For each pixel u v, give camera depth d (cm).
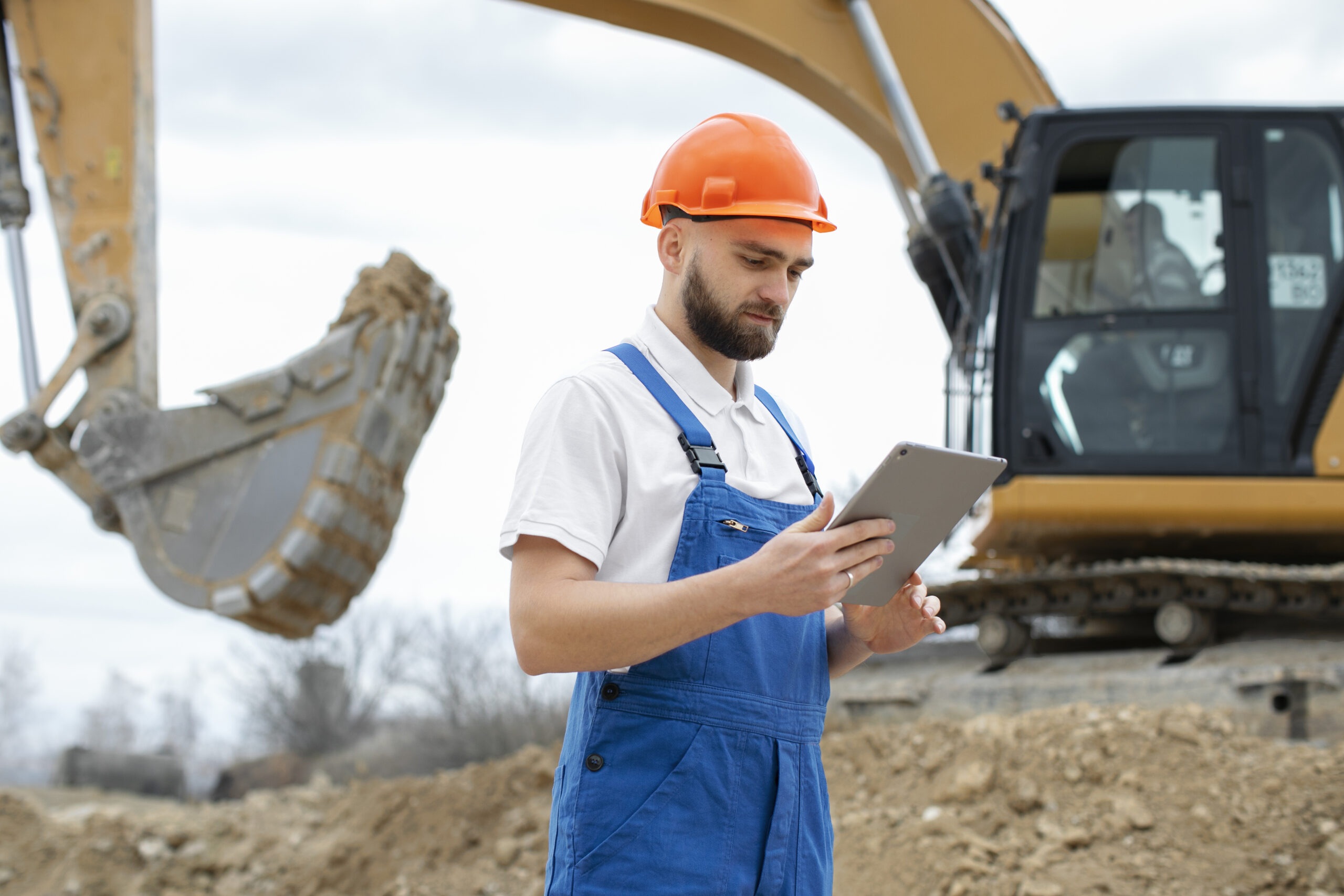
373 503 749
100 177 807
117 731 2619
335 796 748
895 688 689
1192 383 674
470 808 643
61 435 775
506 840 607
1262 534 669
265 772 1614
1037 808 514
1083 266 697
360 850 639
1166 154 700
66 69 818
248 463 734
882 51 845
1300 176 691
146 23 827
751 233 218
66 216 803
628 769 202
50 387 765
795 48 868
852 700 695
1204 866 457
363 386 732
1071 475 673
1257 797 484
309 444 729
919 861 491
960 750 560
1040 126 711
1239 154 691
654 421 216
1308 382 664
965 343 778
